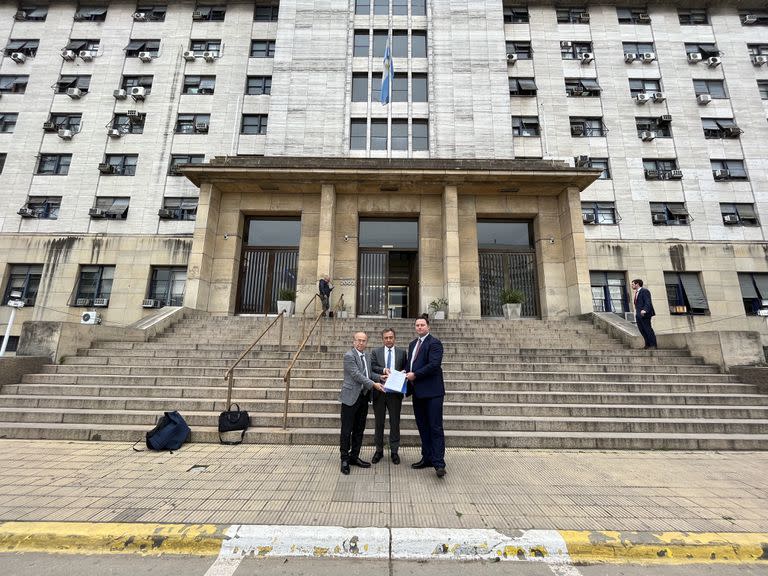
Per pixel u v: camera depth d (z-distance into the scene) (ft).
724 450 19.38
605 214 68.90
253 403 22.34
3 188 69.00
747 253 66.08
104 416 20.94
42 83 74.43
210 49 77.82
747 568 9.95
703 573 9.73
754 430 20.88
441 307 46.47
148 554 10.22
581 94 74.13
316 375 26.63
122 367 26.76
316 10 71.61
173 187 69.82
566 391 25.43
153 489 13.61
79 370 26.68
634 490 14.05
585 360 30.12
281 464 16.30
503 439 19.38
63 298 64.39
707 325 63.31
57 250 66.23
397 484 14.24
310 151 65.16
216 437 19.39
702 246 66.49
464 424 20.79
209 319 39.55
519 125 73.31
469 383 25.58
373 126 67.21
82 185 69.46
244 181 49.24
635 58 75.31
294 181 49.21
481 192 51.29
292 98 67.36
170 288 65.87
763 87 74.64
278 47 69.62
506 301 47.42
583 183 49.06
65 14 78.23
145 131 72.33
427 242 50.78
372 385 15.56
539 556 10.22
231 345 31.94
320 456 17.40
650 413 22.36
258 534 10.55
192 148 71.97
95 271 66.44
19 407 22.61
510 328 38.24
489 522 11.38
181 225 67.87
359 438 16.44
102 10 79.30
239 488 13.76
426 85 69.31
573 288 47.37
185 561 9.97
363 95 68.59
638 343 33.17
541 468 16.35
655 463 17.24
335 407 22.34
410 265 53.31
